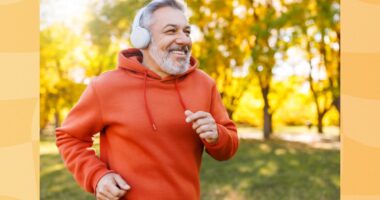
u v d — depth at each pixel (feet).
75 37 33.24
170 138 6.33
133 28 6.71
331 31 30.19
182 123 6.40
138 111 6.33
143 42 6.49
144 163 6.25
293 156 28.09
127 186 6.09
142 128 6.27
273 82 37.52
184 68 6.41
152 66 6.63
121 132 6.33
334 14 27.04
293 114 46.03
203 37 31.12
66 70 34.40
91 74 33.78
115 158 6.41
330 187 21.42
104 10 30.17
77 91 34.83
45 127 40.52
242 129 47.11
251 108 45.57
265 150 30.14
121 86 6.47
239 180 22.66
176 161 6.33
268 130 36.27
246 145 31.96
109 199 6.07
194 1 29.94
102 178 6.15
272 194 20.40
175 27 6.37
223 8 30.37
